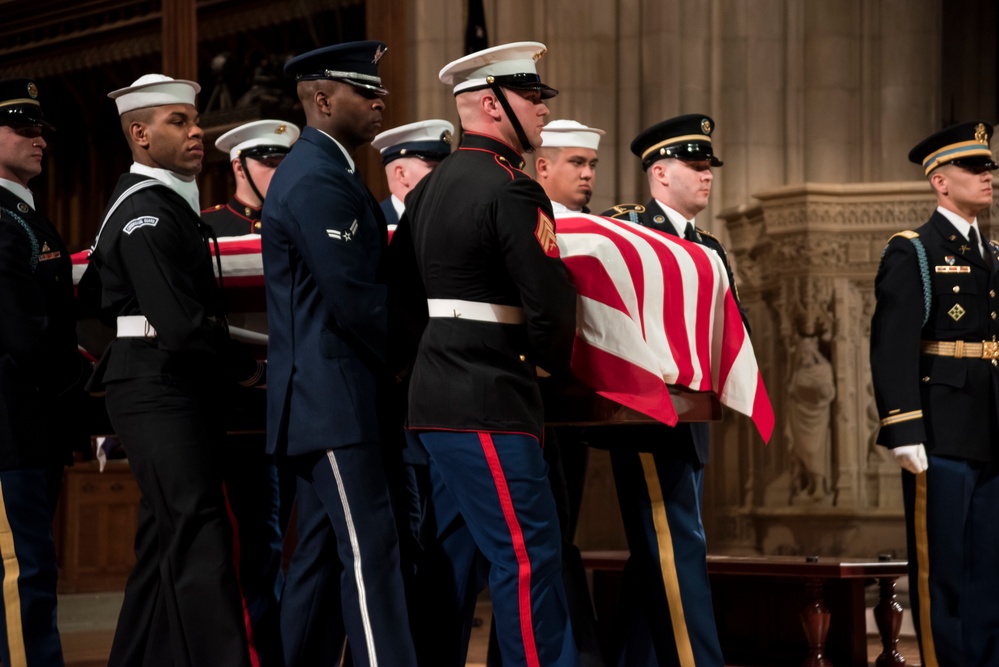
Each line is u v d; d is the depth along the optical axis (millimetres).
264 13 11398
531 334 3846
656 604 4824
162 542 4465
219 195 11484
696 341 4492
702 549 4855
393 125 11258
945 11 14570
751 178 11836
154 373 4496
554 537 3977
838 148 11805
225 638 4328
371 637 4078
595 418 4219
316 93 4391
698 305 4504
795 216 10180
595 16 11727
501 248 3873
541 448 4039
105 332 5234
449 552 4512
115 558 9891
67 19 12320
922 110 11758
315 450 4145
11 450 4586
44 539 4695
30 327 4602
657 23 11633
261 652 4863
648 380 4145
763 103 11875
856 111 11891
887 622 6258
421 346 4066
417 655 4395
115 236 4555
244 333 5008
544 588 3945
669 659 4809
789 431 10266
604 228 4328
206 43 11586
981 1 14578
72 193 12445
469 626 4570
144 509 4777
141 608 4738
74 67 12367
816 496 10125
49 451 4758
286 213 4156
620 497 4934
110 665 4762
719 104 11891
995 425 5371
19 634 4547
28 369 4680
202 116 11555
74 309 4883
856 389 10117
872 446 10109
